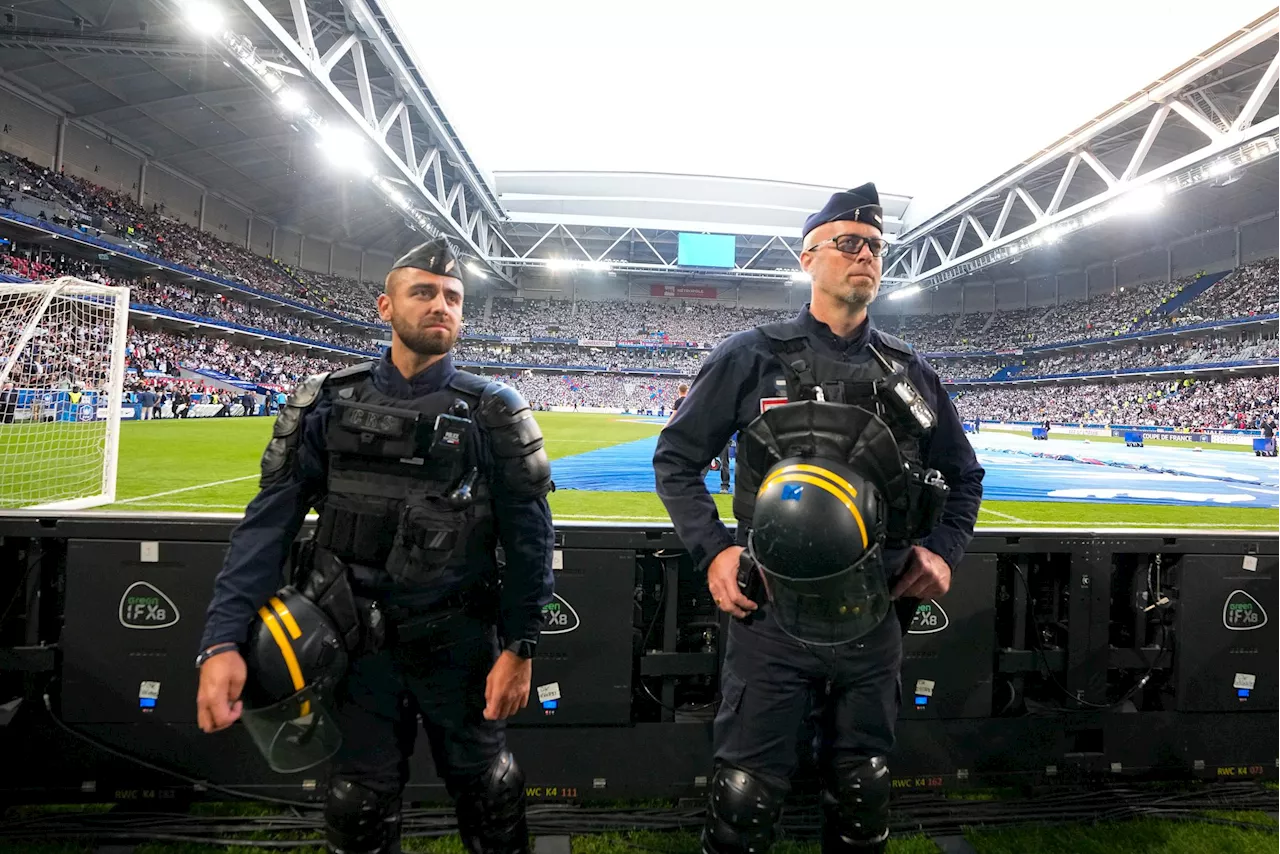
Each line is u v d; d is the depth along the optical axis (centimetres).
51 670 223
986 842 223
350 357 4428
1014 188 3241
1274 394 3070
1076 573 253
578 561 233
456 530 145
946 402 176
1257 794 249
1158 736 257
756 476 150
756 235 4888
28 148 2589
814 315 170
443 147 3056
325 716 146
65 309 727
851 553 121
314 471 151
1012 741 251
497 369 5328
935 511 144
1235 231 3762
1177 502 826
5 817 217
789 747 160
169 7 1631
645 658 242
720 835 160
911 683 246
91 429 970
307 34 1852
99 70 2442
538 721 234
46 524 220
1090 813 237
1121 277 4509
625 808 235
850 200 164
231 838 212
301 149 3131
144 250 2892
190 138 3014
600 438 1941
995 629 258
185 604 222
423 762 229
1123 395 3950
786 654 156
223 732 226
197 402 2277
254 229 3994
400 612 147
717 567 152
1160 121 2367
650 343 5453
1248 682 255
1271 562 256
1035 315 4975
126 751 224
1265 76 1970
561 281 5731
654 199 4938
